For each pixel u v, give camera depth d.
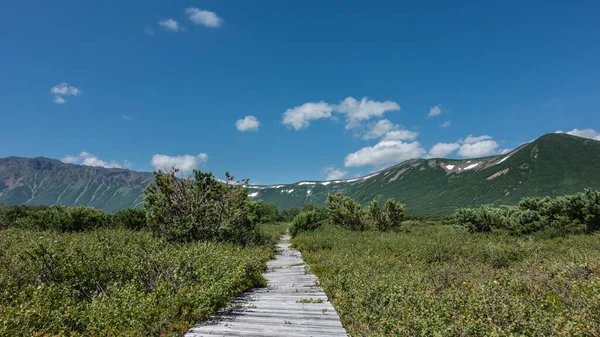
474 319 4.69
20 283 6.86
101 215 25.22
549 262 8.99
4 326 4.60
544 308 5.42
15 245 9.89
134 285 7.00
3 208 33.44
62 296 6.54
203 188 16.34
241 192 17.98
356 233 25.42
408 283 7.58
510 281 7.08
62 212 23.78
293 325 6.47
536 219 18.67
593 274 6.75
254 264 11.27
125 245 10.83
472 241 15.70
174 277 7.84
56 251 7.60
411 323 4.69
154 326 5.77
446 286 8.11
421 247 14.13
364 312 5.93
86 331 5.48
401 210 29.98
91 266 7.63
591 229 16.17
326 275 11.03
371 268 10.21
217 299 7.43
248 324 6.53
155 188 15.67
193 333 6.00
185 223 15.16
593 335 3.93
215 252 10.43
